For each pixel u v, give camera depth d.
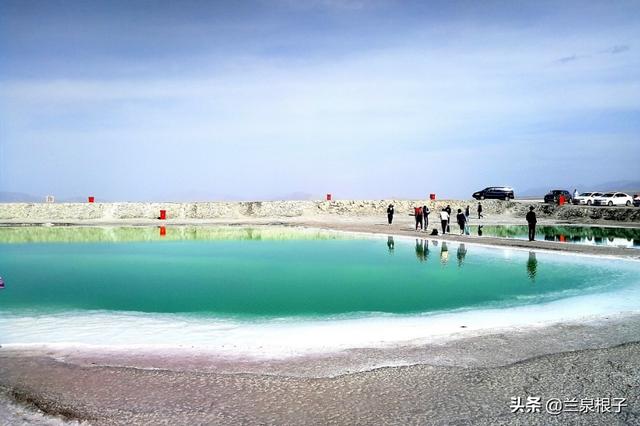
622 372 8.00
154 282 18.14
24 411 6.73
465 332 10.75
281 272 20.22
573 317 12.16
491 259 23.02
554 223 46.00
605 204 54.28
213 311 13.50
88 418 6.51
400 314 12.92
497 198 64.12
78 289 16.89
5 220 52.12
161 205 58.50
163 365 8.55
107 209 57.12
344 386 7.51
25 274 20.08
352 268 21.09
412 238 32.72
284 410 6.69
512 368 8.23
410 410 6.67
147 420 6.44
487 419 6.41
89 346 9.82
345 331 11.12
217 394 7.24
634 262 21.33
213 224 47.28
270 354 9.20
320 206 61.16
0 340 10.59
